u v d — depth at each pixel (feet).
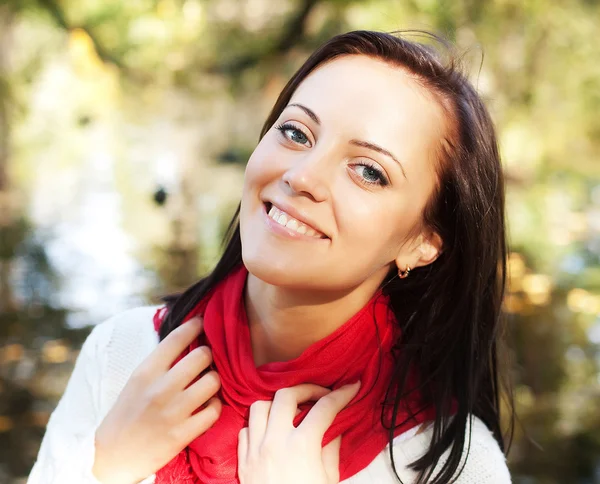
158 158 15.64
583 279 11.83
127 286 12.80
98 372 4.07
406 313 4.00
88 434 3.75
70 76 14.87
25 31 14.32
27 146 15.40
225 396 3.72
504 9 11.21
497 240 4.00
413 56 3.60
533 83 11.76
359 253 3.43
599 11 11.80
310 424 3.51
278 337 3.83
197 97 15.10
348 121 3.37
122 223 14.78
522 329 10.09
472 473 3.74
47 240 13.94
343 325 3.78
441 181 3.69
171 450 3.57
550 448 8.41
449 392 3.84
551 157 13.03
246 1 14.28
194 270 13.53
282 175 3.41
